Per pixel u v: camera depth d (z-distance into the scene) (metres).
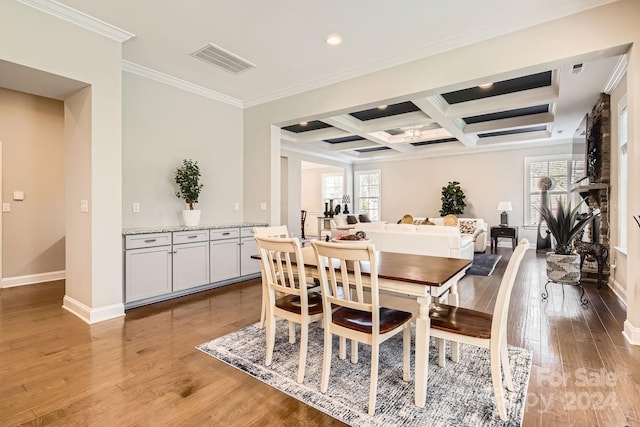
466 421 1.67
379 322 1.89
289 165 8.61
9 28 2.52
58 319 3.09
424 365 1.79
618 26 2.53
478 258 6.47
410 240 5.04
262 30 3.09
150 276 3.57
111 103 3.10
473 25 2.98
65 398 1.86
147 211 4.04
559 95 4.36
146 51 3.50
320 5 2.70
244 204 5.18
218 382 2.03
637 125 2.47
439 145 8.69
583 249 4.34
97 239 3.04
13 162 4.31
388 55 3.55
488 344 1.73
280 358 2.35
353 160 10.76
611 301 3.66
